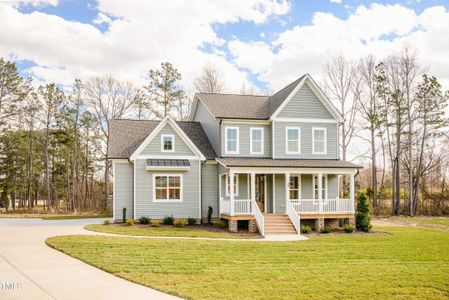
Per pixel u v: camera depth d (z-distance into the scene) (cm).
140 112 4803
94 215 3509
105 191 4719
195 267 1199
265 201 2681
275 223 2341
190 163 2606
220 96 3006
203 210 2650
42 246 1522
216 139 2739
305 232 2300
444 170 4609
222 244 1691
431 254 1523
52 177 5112
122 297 870
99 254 1357
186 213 2572
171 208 2552
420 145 4334
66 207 4900
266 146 2741
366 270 1209
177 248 1538
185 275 1091
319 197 2470
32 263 1220
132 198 2552
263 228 2217
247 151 2706
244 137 2711
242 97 3044
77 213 4100
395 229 2578
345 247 1691
